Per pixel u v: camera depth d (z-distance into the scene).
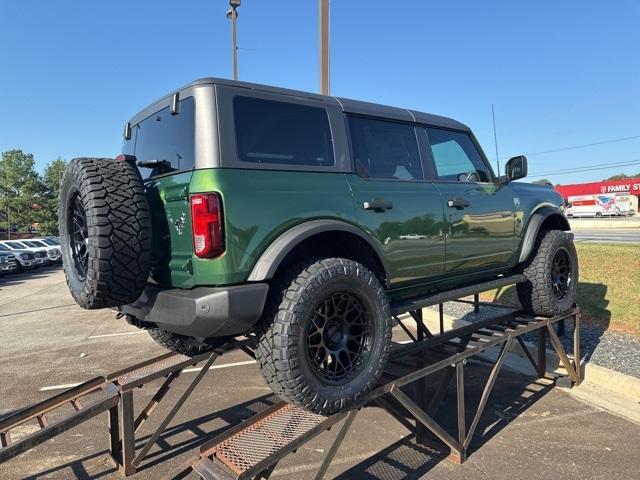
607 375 5.03
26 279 23.64
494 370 4.10
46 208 59.34
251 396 5.10
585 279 8.87
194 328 2.71
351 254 3.49
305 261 2.97
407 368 3.96
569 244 5.11
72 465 3.78
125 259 2.85
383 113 3.83
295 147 3.17
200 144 2.82
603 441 3.84
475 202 4.25
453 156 4.40
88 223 2.82
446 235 3.92
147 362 4.10
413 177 3.92
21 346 8.12
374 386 3.06
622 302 7.55
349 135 3.51
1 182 57.69
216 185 2.72
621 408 4.50
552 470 3.42
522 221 4.76
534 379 5.31
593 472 3.38
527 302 4.93
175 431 4.33
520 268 5.02
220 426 4.41
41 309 12.54
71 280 3.24
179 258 2.93
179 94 3.08
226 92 2.93
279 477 3.44
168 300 2.86
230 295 2.64
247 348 4.39
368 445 3.90
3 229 60.25
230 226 2.72
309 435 2.73
